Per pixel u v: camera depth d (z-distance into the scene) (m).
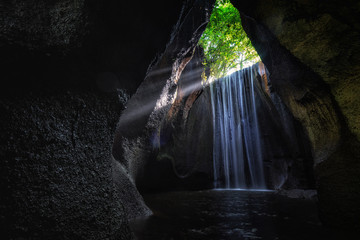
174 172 11.45
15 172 1.99
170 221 4.53
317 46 3.61
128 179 5.32
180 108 11.20
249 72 12.56
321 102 4.13
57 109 2.39
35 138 2.18
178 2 3.21
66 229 2.18
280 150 10.90
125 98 3.27
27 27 2.17
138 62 3.24
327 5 3.19
